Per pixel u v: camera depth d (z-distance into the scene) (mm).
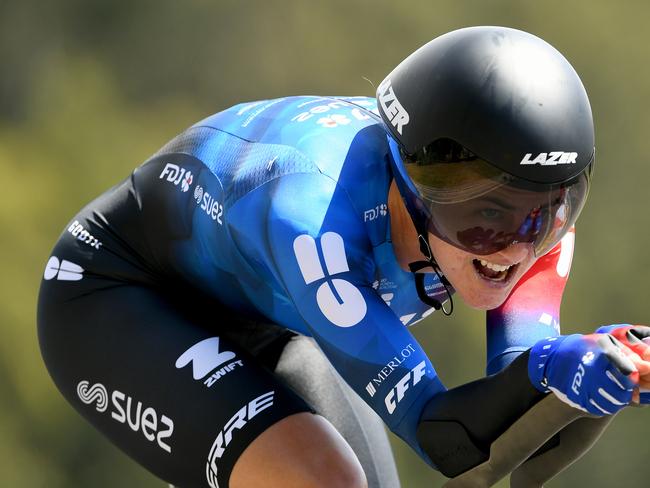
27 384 43594
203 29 61500
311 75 61344
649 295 53812
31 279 47969
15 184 51344
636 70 62156
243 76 61781
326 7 61625
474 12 62438
